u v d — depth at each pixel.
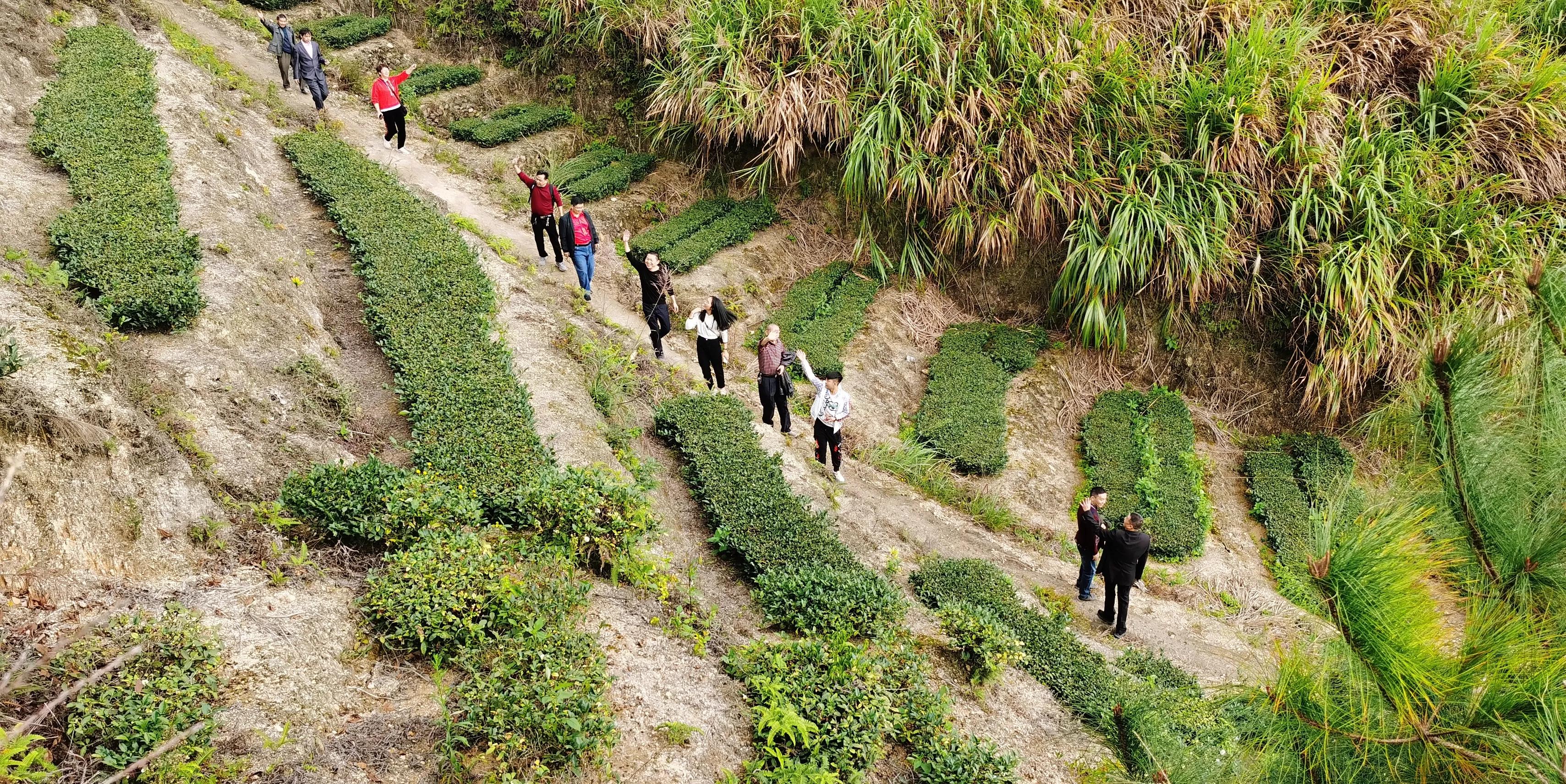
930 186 15.59
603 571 8.51
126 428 7.08
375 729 6.12
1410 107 15.80
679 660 7.71
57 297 8.11
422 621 6.82
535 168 17.44
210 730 5.43
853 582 9.09
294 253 11.89
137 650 4.04
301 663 6.30
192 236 9.95
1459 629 3.49
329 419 9.41
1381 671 3.37
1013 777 7.36
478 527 8.10
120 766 5.04
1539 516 3.44
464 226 14.37
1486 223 14.31
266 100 15.77
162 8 17.16
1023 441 14.78
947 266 16.66
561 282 14.26
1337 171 14.66
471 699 6.36
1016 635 10.08
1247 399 15.97
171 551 6.72
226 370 8.76
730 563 9.92
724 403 12.36
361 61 18.44
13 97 11.86
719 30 16.06
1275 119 14.98
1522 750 3.05
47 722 5.15
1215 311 15.77
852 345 15.47
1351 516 3.75
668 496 10.59
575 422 10.55
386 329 10.91
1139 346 16.02
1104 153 15.57
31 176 10.46
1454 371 3.63
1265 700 4.04
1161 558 13.30
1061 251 16.12
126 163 10.95
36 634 5.62
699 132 16.95
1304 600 3.84
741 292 15.71
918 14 15.74
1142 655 10.70
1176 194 15.11
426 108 17.83
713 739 6.96
